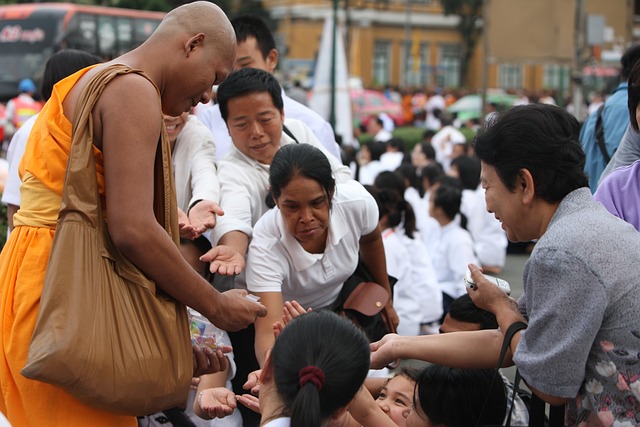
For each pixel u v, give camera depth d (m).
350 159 8.81
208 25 2.60
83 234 2.39
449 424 2.88
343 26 31.41
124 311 2.43
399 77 40.81
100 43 20.55
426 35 40.88
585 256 2.20
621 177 2.96
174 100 2.63
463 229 6.86
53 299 2.35
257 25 4.40
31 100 16.62
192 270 2.53
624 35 14.62
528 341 2.29
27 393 2.46
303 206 3.07
